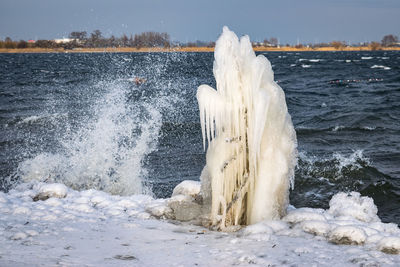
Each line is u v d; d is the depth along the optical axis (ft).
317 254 13.24
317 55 559.38
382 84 141.90
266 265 12.44
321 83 150.82
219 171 16.67
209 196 18.11
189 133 53.47
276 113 16.47
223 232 16.16
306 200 30.37
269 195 16.26
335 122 64.69
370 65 283.59
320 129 57.47
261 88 16.33
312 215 16.38
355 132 56.13
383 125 61.21
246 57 16.84
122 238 14.96
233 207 16.85
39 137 53.31
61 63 281.74
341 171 34.99
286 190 16.66
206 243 14.53
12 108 80.79
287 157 16.70
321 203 29.76
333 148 46.93
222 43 16.71
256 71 16.15
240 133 16.66
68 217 17.21
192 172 36.88
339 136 53.83
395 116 68.69
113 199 20.68
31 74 182.39
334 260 12.71
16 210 17.58
